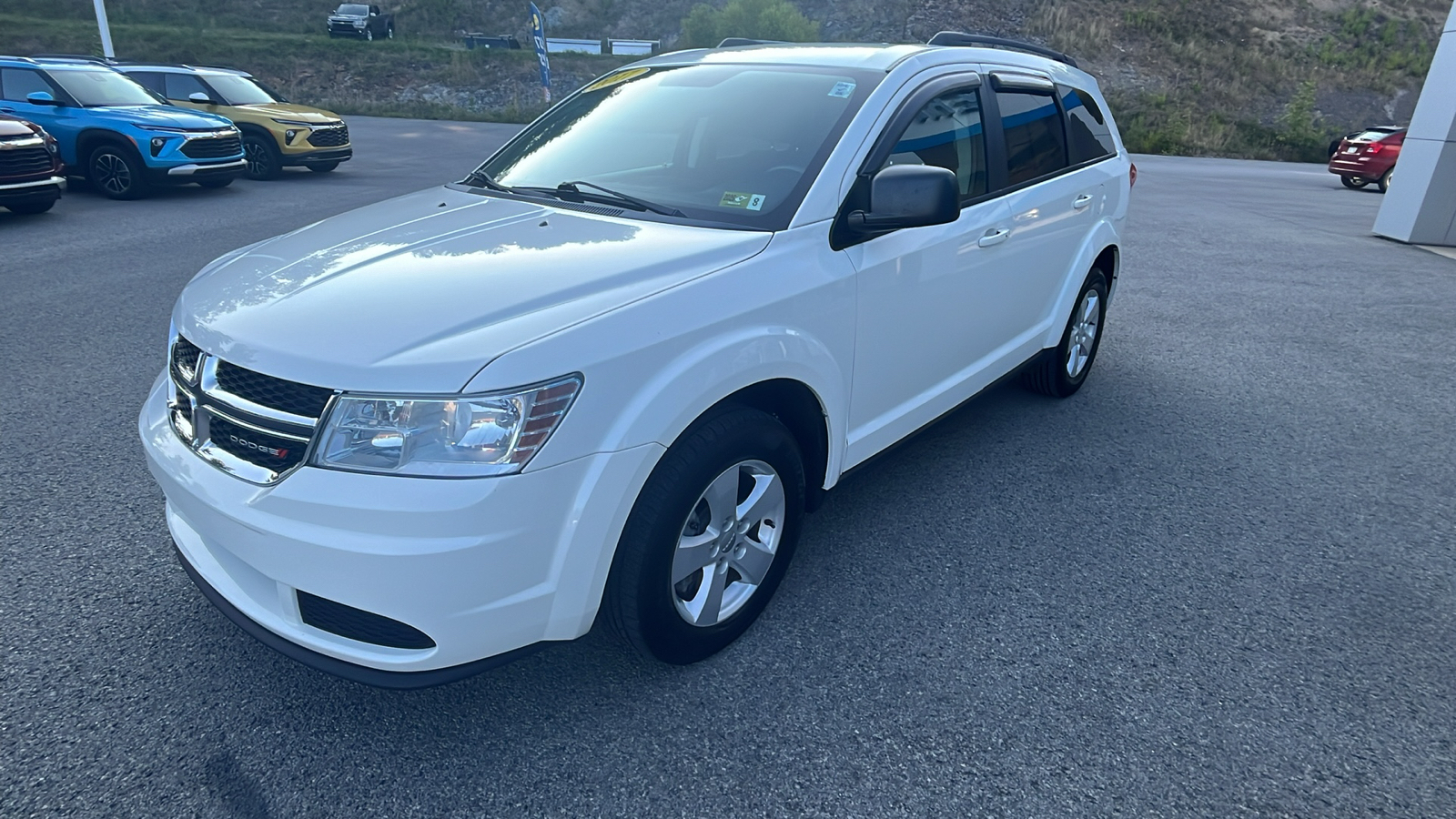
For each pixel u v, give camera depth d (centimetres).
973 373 389
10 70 1173
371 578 202
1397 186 1155
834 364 288
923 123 331
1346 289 846
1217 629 298
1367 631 300
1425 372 593
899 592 313
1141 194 1593
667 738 240
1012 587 319
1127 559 342
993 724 248
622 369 219
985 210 363
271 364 212
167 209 1099
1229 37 3959
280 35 3831
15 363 518
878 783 226
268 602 228
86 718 239
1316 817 220
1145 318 719
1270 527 373
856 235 293
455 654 212
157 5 4278
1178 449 453
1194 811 220
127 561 317
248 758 228
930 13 3975
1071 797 223
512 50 3706
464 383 201
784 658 275
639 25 4856
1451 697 267
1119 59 3681
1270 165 2564
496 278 239
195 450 229
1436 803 225
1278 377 576
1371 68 3744
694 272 250
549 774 226
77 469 388
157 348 553
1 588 297
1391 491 411
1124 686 266
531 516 208
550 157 347
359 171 1546
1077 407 510
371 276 245
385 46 3603
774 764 232
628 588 238
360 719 244
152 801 213
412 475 200
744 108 326
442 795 218
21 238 894
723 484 254
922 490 396
